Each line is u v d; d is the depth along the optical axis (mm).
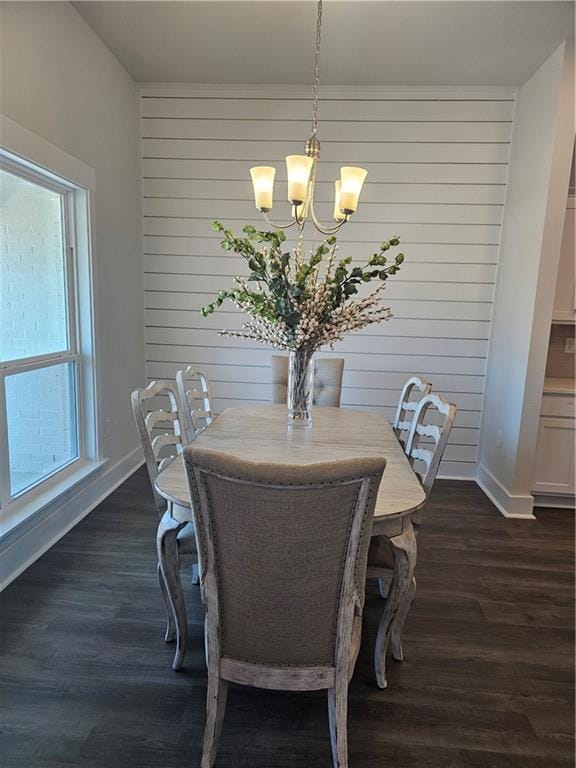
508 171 3414
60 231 2760
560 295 3174
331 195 3541
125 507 3010
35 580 2221
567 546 2730
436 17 2553
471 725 1531
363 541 1144
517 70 3066
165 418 1948
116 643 1832
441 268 3570
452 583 2330
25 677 1658
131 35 2836
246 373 3811
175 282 3729
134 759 1379
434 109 3396
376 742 1460
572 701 1641
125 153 3338
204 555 1192
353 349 3709
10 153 2137
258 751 1415
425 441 3807
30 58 2234
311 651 1238
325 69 3174
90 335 2953
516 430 3098
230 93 3463
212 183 3588
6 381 2299
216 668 1282
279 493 1052
